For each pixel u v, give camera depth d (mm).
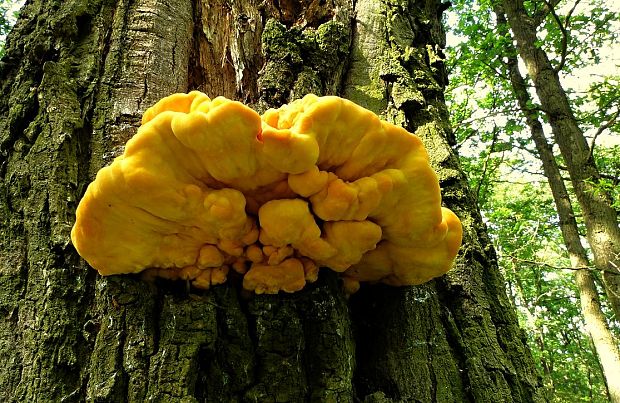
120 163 388
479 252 613
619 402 2445
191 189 403
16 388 411
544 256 4594
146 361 414
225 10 811
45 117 557
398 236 461
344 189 415
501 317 578
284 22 814
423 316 535
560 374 5109
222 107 376
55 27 655
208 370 424
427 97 780
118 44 666
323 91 717
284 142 384
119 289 448
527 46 2898
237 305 457
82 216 405
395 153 441
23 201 510
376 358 514
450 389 498
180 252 442
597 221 2455
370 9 872
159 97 635
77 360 423
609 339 2623
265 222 418
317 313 473
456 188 661
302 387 437
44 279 456
